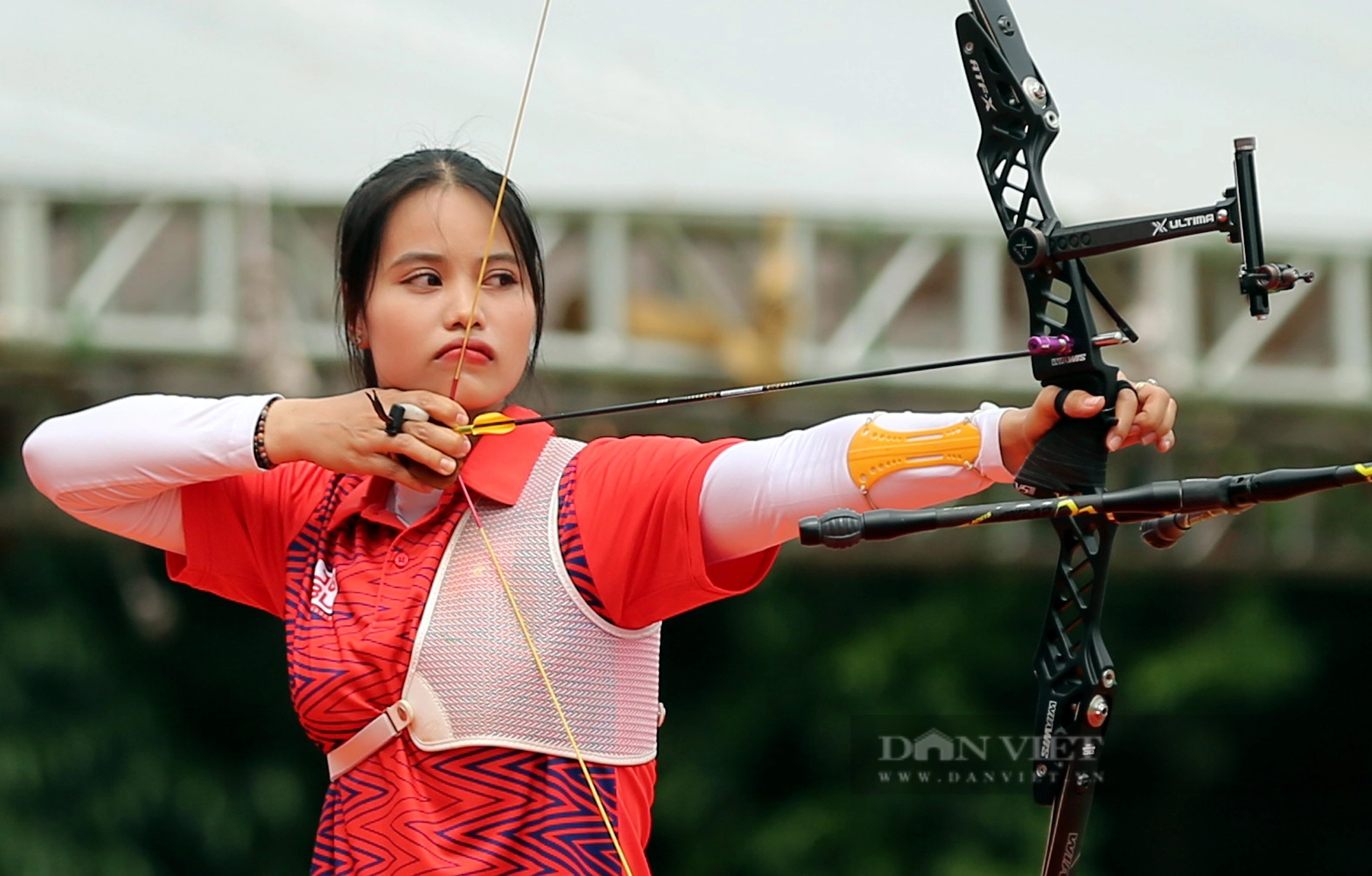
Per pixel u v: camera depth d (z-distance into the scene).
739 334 28.62
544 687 9.40
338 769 9.59
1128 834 41.03
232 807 41.41
